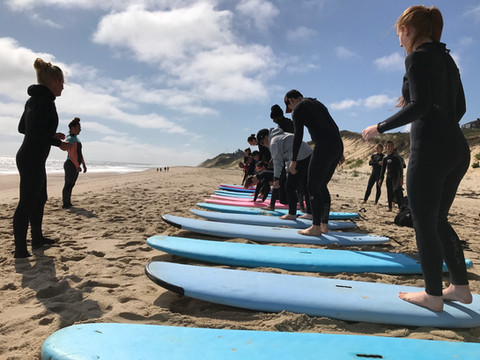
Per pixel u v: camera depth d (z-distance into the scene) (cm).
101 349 141
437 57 198
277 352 151
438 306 200
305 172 465
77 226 448
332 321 198
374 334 189
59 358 134
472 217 695
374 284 239
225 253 297
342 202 875
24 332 184
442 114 196
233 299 206
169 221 392
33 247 341
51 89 312
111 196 791
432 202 197
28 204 307
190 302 229
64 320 193
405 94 215
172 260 315
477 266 325
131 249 349
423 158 197
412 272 294
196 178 1667
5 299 226
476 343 168
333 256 307
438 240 201
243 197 794
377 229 495
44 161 314
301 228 441
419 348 161
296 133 381
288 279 238
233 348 151
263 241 374
